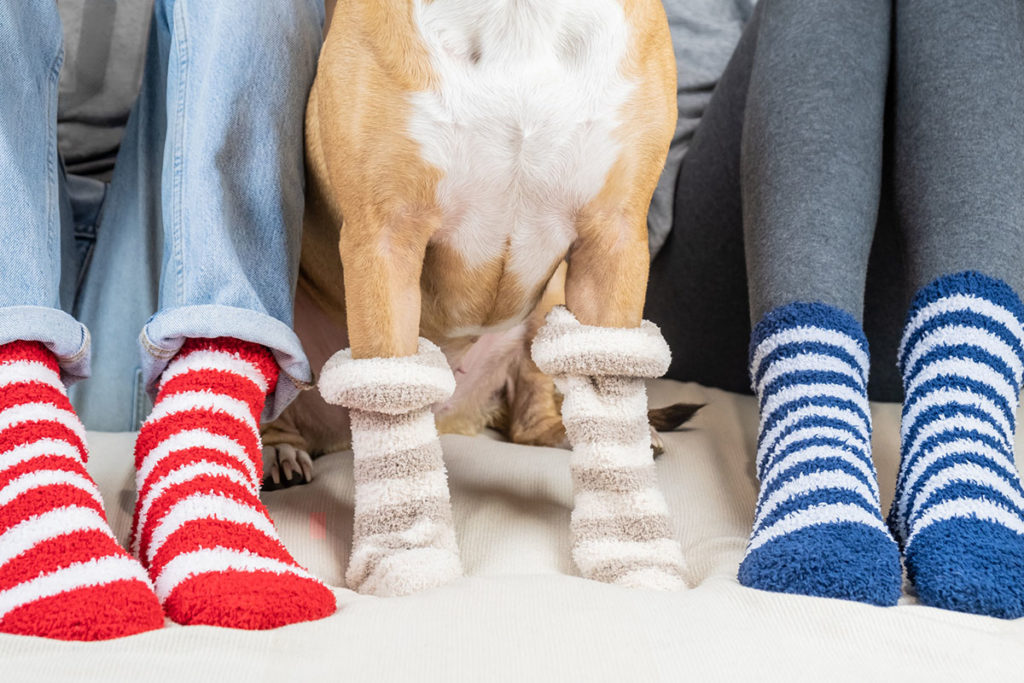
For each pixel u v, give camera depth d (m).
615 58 1.19
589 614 0.88
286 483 1.52
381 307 1.23
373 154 1.20
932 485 1.11
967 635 0.85
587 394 1.23
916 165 1.35
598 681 0.75
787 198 1.37
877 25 1.44
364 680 0.74
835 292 1.32
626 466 1.19
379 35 1.18
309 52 1.51
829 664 0.78
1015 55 1.31
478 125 1.19
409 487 1.17
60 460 1.06
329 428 1.72
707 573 1.18
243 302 1.26
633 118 1.22
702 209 1.92
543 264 1.37
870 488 1.13
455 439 1.61
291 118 1.42
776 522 1.10
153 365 1.25
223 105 1.32
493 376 1.77
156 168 1.70
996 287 1.24
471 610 0.90
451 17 1.16
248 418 1.21
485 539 1.26
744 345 1.95
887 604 0.98
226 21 1.34
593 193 1.25
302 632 0.85
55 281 1.30
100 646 0.79
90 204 1.95
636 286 1.29
